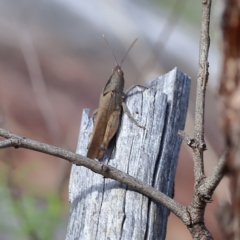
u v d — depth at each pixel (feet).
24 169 27.09
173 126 15.89
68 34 62.64
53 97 47.65
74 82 52.34
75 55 58.18
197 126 13.07
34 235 24.36
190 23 77.61
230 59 10.62
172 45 66.90
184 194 41.70
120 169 15.02
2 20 57.47
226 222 9.57
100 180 14.92
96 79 55.16
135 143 15.31
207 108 49.62
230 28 10.78
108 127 15.74
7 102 43.68
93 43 62.44
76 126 44.19
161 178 15.08
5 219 24.76
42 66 51.67
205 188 12.37
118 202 14.39
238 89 10.01
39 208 25.75
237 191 9.11
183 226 38.52
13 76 49.14
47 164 35.83
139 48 38.09
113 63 58.90
